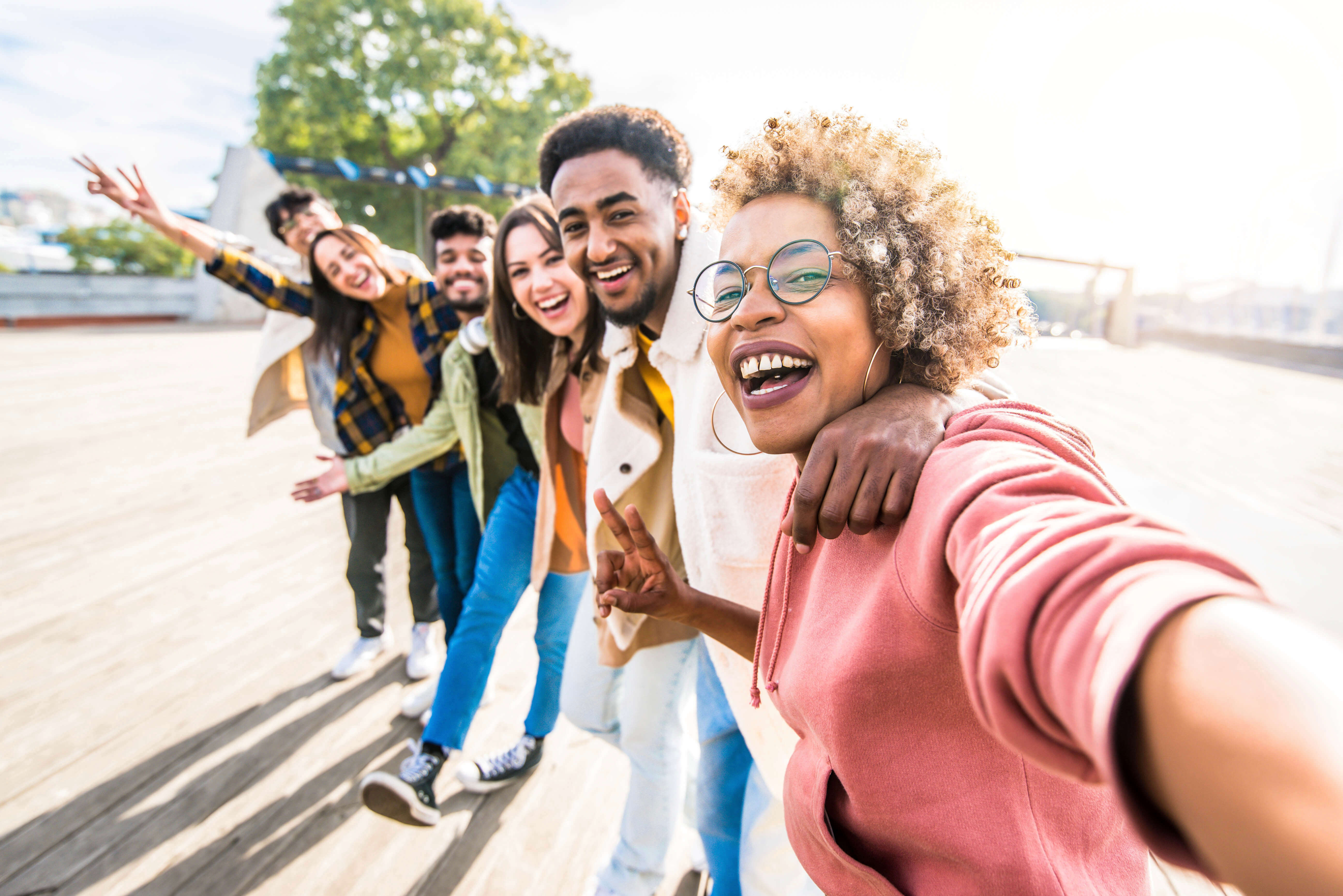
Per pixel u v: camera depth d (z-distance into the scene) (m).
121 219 18.05
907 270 0.67
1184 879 1.70
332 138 20.33
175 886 1.79
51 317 13.21
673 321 1.34
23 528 3.95
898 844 0.68
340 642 2.90
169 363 9.64
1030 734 0.38
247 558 3.64
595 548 1.62
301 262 2.56
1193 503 4.04
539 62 21.36
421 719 2.42
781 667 0.81
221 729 2.36
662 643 1.50
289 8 19.34
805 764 0.77
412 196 18.59
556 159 1.38
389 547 3.39
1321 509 3.92
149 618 3.04
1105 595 0.35
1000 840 0.61
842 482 0.61
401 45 19.64
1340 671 0.29
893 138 0.70
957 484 0.52
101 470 4.98
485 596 1.95
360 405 2.46
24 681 2.59
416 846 1.91
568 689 1.73
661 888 1.82
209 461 5.28
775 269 0.68
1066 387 8.49
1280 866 0.27
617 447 1.52
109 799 2.05
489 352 2.02
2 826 1.95
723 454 1.22
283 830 1.96
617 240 1.31
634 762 1.59
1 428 5.96
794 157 0.70
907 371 0.75
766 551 1.20
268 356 2.73
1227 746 0.28
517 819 2.01
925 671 0.58
